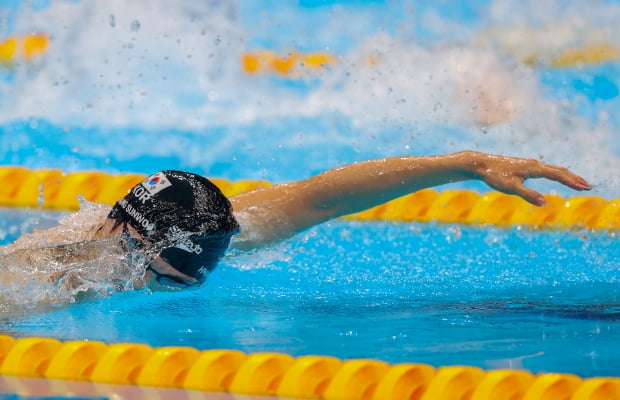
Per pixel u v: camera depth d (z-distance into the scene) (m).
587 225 13.50
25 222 14.16
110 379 7.05
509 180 9.02
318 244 12.77
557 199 14.22
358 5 24.50
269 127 18.86
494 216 14.07
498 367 6.94
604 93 19.16
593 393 6.19
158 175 8.55
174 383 6.97
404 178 9.66
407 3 24.41
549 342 7.68
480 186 15.08
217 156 17.27
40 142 17.91
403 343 7.69
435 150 16.77
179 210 8.26
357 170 9.77
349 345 7.64
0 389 6.88
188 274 8.46
